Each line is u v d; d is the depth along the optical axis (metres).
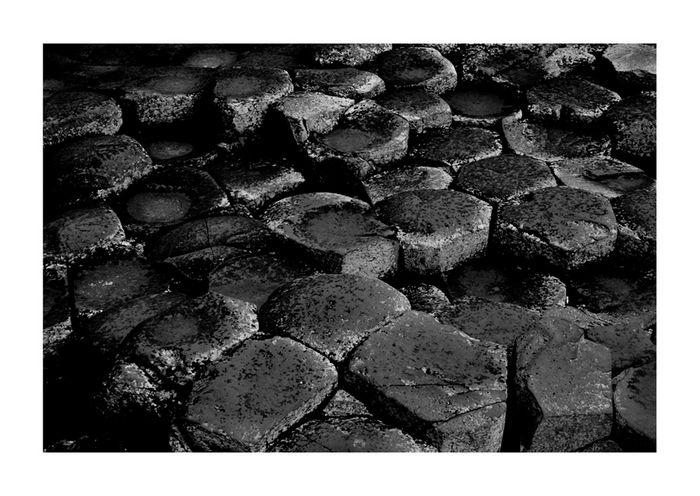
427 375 1.99
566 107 3.21
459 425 1.87
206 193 2.84
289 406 1.92
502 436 1.95
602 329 2.21
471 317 2.28
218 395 1.95
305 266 2.52
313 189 2.95
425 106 3.22
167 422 2.01
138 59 3.61
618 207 2.71
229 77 3.23
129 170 2.84
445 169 2.97
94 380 2.15
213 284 2.43
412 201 2.71
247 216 2.74
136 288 2.46
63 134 2.96
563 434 1.94
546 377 1.99
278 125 3.08
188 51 3.70
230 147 3.08
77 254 2.54
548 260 2.59
